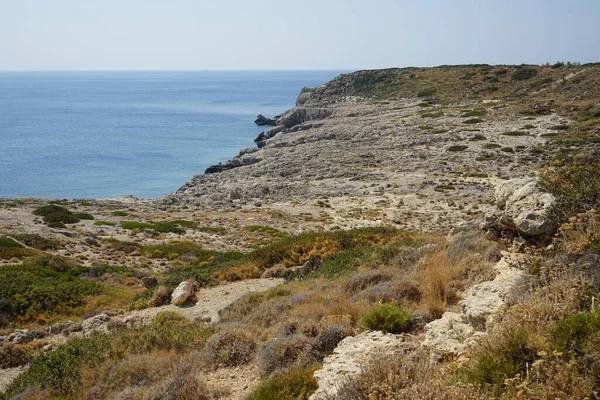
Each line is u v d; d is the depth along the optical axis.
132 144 117.88
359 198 48.62
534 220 10.41
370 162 64.88
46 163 95.38
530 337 5.39
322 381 6.54
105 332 15.78
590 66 104.81
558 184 11.79
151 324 14.84
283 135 99.88
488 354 5.52
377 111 108.06
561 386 4.55
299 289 15.43
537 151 58.59
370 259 17.83
